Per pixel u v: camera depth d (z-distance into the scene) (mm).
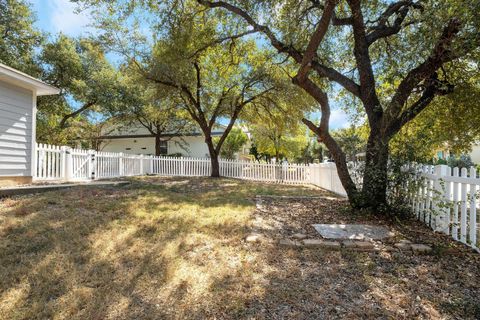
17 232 3646
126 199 5836
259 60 12031
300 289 2643
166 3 8305
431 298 2545
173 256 3205
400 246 3650
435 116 6793
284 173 14328
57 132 17484
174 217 4656
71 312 2225
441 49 4559
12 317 2148
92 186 7352
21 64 14391
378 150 5266
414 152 4996
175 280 2721
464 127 6641
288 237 4008
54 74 15977
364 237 4000
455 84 5684
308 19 7121
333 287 2703
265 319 2213
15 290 2477
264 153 29250
